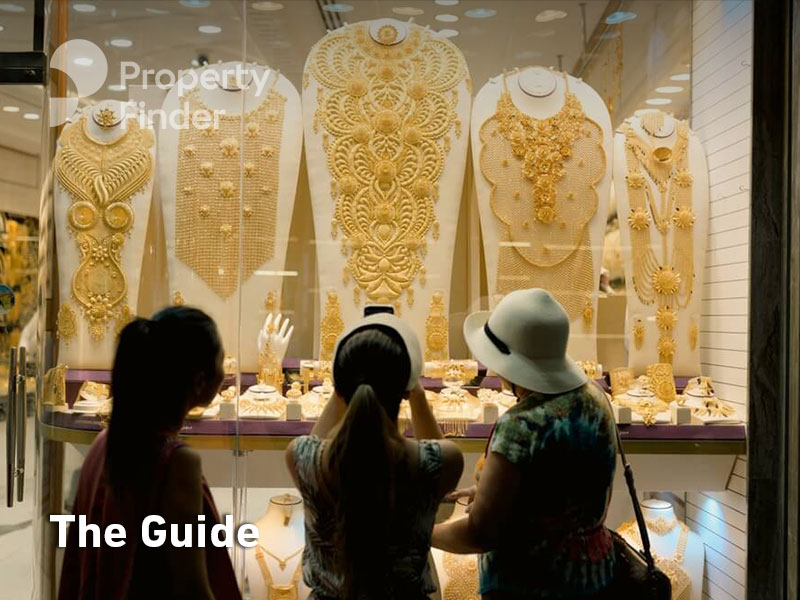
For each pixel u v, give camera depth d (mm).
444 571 2449
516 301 1877
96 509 1667
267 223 2742
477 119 2830
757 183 2512
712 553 2701
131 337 1614
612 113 2973
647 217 2867
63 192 2543
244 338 2688
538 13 2902
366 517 1469
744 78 2598
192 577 1601
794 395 2436
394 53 2848
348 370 1624
